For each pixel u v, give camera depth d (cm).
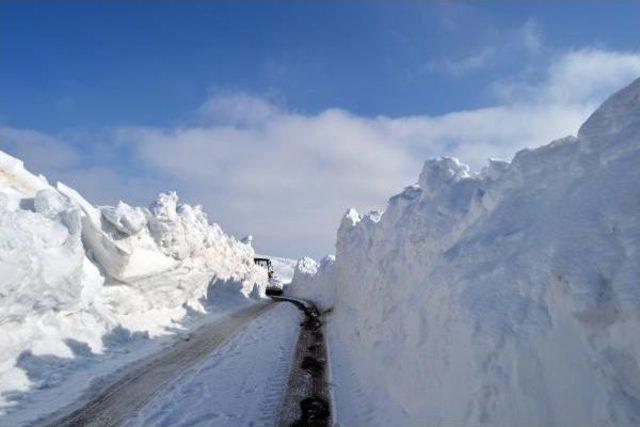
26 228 1158
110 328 1537
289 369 1380
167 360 1409
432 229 1139
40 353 1185
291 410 1011
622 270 519
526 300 637
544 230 702
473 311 705
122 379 1169
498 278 718
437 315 858
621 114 705
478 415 605
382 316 1325
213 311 2709
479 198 977
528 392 556
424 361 848
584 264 568
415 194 1636
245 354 1572
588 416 479
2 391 988
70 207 1373
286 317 2738
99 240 1598
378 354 1171
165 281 2062
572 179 741
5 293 1007
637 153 632
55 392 1029
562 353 541
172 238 2089
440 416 714
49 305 1250
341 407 1045
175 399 1045
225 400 1058
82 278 1429
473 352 658
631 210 568
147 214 1977
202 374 1268
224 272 3362
